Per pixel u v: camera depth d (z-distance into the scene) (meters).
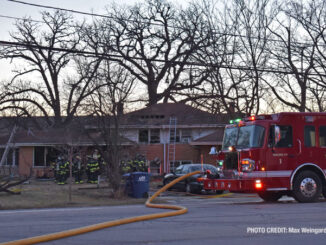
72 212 10.88
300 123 12.78
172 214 9.57
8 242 6.43
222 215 9.62
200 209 11.05
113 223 8.16
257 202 13.66
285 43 22.61
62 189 18.11
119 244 6.55
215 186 13.19
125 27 31.75
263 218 9.02
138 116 29.50
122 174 16.77
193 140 30.77
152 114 31.67
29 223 8.76
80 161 22.64
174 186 19.86
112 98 16.12
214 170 19.47
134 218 8.70
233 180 12.48
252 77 21.52
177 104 32.94
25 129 39.41
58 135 29.92
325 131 13.07
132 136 31.05
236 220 8.80
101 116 16.30
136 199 15.56
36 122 41.56
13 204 13.19
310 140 12.85
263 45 21.44
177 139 31.62
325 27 23.00
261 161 12.26
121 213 10.45
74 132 20.16
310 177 12.74
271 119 12.61
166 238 6.98
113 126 16.31
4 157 22.75
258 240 6.80
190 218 9.16
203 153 30.41
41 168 29.39
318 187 12.80
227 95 22.23
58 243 6.64
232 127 13.34
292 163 12.52
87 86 19.83
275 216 9.30
